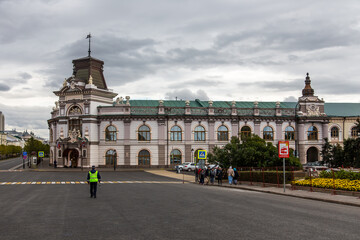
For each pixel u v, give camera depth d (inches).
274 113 2962.6
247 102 3284.9
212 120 2874.0
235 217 636.7
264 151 1871.3
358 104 3223.4
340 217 644.1
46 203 860.6
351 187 1003.9
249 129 2920.8
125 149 2812.5
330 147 2395.4
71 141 2886.3
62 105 2977.4
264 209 739.4
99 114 2847.0
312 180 1181.1
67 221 610.9
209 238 474.0
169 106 2906.0
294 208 760.3
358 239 470.3
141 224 575.2
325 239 469.4
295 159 1892.2
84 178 1908.2
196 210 724.7
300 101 2965.1
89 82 2874.0
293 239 468.1
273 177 1397.6
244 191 1248.8
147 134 2837.1
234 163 1861.5
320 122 2950.3
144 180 1781.5
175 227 548.1
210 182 1684.3
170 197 976.3
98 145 2844.5
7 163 4424.2
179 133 2861.7
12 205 826.8
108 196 1010.7
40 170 2684.5
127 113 2815.0
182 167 2519.7
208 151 2859.3
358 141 2082.9
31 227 560.7
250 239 467.5
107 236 492.1
